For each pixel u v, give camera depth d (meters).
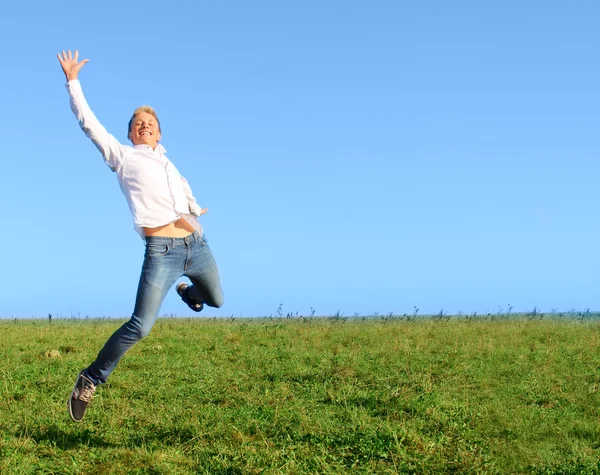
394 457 5.92
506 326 22.55
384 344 16.00
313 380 10.73
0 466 5.83
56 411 8.24
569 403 9.16
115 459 6.18
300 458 5.97
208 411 8.11
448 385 10.11
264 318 35.31
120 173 5.86
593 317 33.62
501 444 6.91
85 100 5.95
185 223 5.83
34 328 24.50
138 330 5.75
